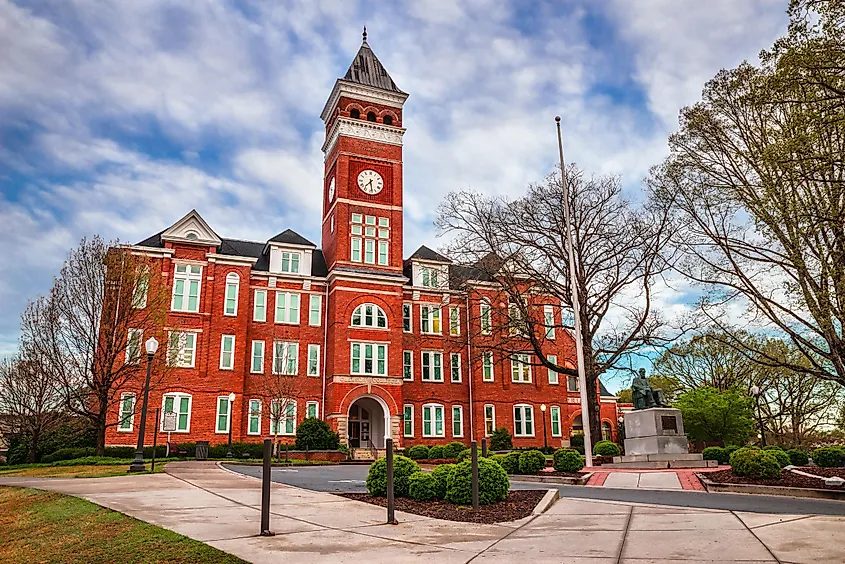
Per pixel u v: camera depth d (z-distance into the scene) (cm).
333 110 5012
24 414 3438
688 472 2055
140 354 3325
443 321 5031
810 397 5178
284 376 4153
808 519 1062
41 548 986
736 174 2295
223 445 3841
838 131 1533
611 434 5550
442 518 1177
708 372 5403
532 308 4034
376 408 4738
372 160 4822
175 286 4131
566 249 3491
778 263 2158
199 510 1236
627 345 3356
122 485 1731
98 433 3269
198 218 4259
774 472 1695
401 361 4512
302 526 1073
